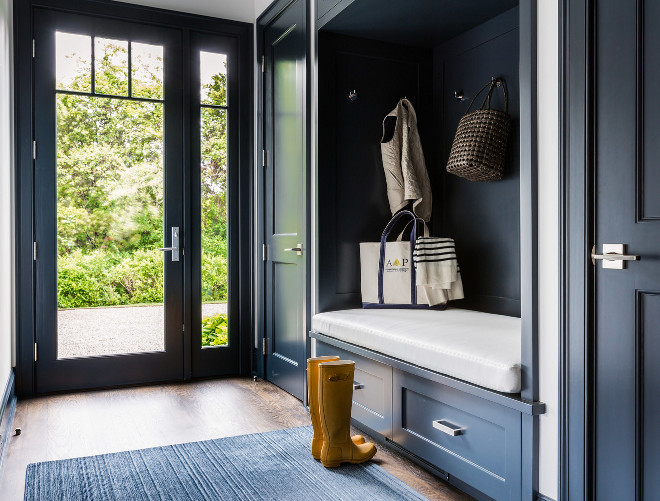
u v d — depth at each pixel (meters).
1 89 2.71
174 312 3.55
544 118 1.68
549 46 1.66
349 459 2.19
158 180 3.53
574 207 1.58
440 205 3.14
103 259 3.41
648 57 1.43
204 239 3.64
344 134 2.98
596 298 1.55
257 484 2.01
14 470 2.15
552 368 1.63
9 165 3.11
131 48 3.44
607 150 1.52
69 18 3.30
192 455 2.29
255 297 3.72
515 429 1.69
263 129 3.62
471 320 2.43
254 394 3.25
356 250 3.03
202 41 3.62
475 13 2.69
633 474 1.46
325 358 2.29
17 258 3.18
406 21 2.79
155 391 3.31
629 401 1.47
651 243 1.42
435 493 1.97
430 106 3.18
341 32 2.94
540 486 1.67
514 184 2.63
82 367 3.34
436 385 2.02
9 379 2.97
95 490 1.96
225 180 3.70
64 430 2.61
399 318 2.50
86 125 3.36
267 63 3.59
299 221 3.14
